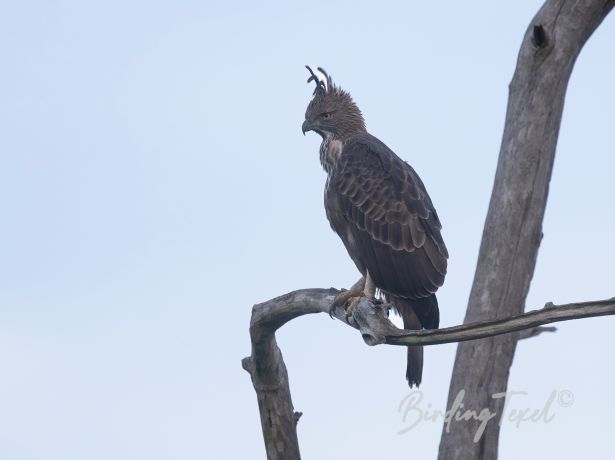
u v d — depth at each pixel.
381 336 9.51
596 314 8.27
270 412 12.98
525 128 10.86
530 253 10.75
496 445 10.55
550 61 10.86
